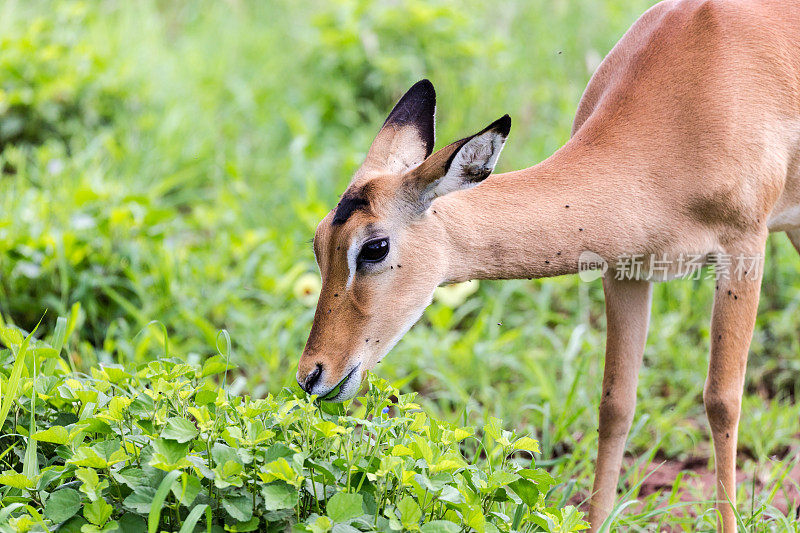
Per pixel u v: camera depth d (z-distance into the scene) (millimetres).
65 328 7434
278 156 13688
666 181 6785
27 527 5199
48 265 9992
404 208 6449
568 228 6695
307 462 5539
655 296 10773
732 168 6754
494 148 6184
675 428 8633
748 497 7836
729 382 6961
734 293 6973
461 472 5758
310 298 10398
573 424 8922
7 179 11898
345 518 5203
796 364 9664
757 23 7000
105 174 12453
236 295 10422
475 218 6629
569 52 15070
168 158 13039
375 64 14320
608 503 7180
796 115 7023
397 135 6969
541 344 10516
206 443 5570
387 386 6195
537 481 5863
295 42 16203
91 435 6223
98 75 13688
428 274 6562
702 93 6816
